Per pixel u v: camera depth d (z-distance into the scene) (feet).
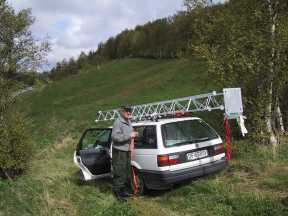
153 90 143.23
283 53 38.19
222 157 29.76
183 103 70.38
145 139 28.73
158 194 29.12
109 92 193.77
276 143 38.78
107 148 33.71
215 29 42.04
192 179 29.37
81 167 33.63
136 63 279.28
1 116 35.53
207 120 49.78
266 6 39.06
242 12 40.22
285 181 27.09
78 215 24.43
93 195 29.17
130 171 28.32
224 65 39.91
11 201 25.75
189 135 28.71
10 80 38.99
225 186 27.12
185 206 24.81
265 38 38.83
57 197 27.81
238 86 40.75
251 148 36.76
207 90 58.34
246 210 22.33
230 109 32.07
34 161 39.47
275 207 22.09
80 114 121.49
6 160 32.60
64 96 221.25
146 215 23.68
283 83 38.96
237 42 39.14
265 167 30.99
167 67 208.64
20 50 41.42
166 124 28.50
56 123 81.25
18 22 40.52
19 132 33.94
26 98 40.73
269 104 39.55
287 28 36.68
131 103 122.52
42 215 24.12
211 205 24.14
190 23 45.88
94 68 309.22
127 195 28.22
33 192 27.68
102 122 82.53
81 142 36.19
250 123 41.16
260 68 38.93
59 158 47.96
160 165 27.12
